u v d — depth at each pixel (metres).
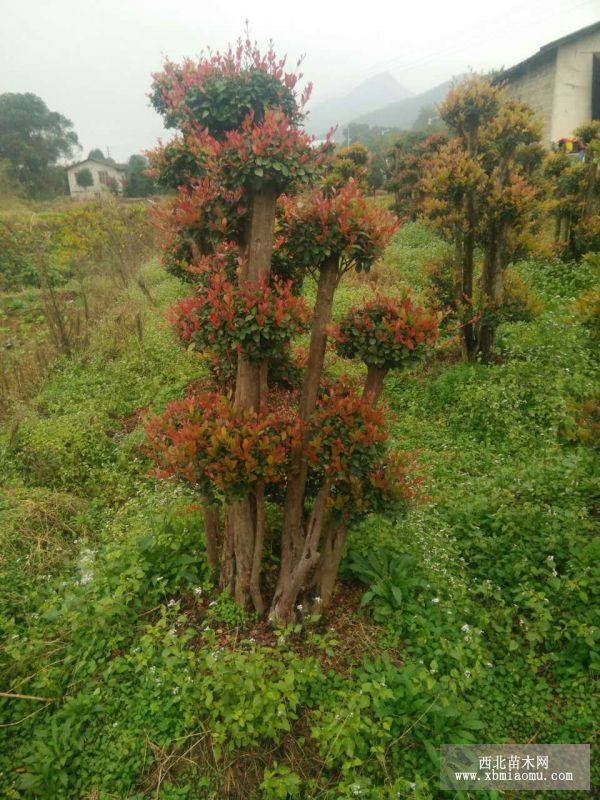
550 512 4.05
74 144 49.47
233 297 2.70
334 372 6.94
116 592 3.36
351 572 3.72
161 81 3.95
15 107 43.72
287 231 2.95
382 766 2.64
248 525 3.27
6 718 2.97
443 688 2.89
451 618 3.33
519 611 3.54
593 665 3.02
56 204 29.47
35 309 11.94
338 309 8.88
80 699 2.96
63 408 6.73
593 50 16.00
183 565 3.69
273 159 2.55
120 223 15.90
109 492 5.30
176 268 4.55
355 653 3.18
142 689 2.98
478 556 3.91
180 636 3.26
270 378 3.90
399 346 2.76
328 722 2.71
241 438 2.76
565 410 5.47
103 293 12.15
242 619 3.36
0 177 33.47
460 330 7.21
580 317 5.34
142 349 8.19
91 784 2.66
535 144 9.99
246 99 3.14
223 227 3.00
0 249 14.80
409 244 13.80
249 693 2.75
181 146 3.57
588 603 3.37
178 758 2.70
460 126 7.28
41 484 5.32
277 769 2.52
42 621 3.60
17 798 2.60
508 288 7.20
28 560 4.16
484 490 4.61
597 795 2.63
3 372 7.29
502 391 5.99
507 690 3.09
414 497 3.14
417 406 6.46
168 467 3.00
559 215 10.51
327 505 3.09
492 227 6.93
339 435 2.82
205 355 3.60
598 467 4.58
